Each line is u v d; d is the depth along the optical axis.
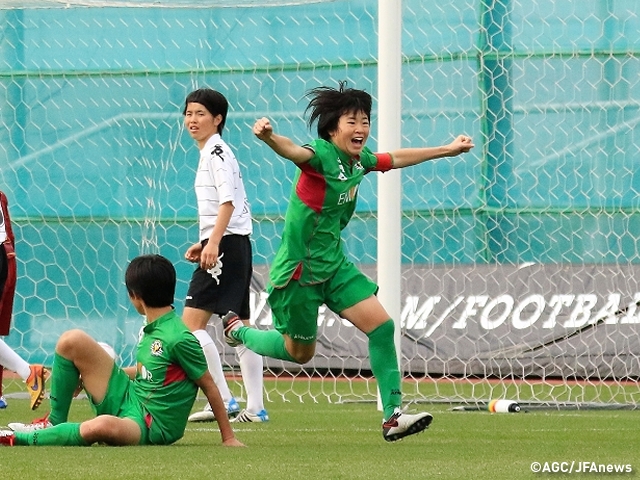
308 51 44.94
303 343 20.38
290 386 37.78
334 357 39.53
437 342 39.06
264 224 44.00
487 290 39.94
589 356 38.03
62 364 18.84
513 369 38.16
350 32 44.69
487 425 25.33
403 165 20.59
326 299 19.98
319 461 16.78
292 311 19.84
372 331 19.81
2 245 28.55
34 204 45.44
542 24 44.59
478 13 44.47
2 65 46.12
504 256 44.16
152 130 45.34
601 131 44.25
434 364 38.84
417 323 39.59
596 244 43.84
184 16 45.44
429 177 44.41
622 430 24.09
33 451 17.34
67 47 45.97
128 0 37.78
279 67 44.59
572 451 18.92
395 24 28.56
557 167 44.22
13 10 45.94
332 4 44.75
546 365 38.06
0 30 46.09
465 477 14.92
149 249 44.41
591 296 39.16
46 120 45.81
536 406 30.17
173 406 18.75
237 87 44.94
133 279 18.59
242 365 26.25
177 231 44.47
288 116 44.50
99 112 45.62
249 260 25.52
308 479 14.42
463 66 44.53
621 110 44.22
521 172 44.31
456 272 40.44
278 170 44.22
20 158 45.75
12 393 34.53
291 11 45.03
